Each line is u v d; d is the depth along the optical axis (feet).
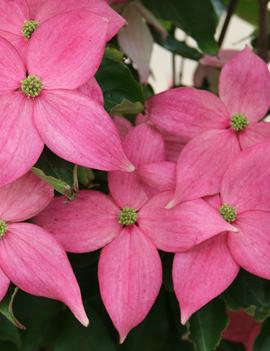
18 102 1.42
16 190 1.45
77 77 1.43
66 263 1.43
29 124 1.42
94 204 1.50
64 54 1.43
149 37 1.80
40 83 1.42
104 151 1.41
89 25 1.42
